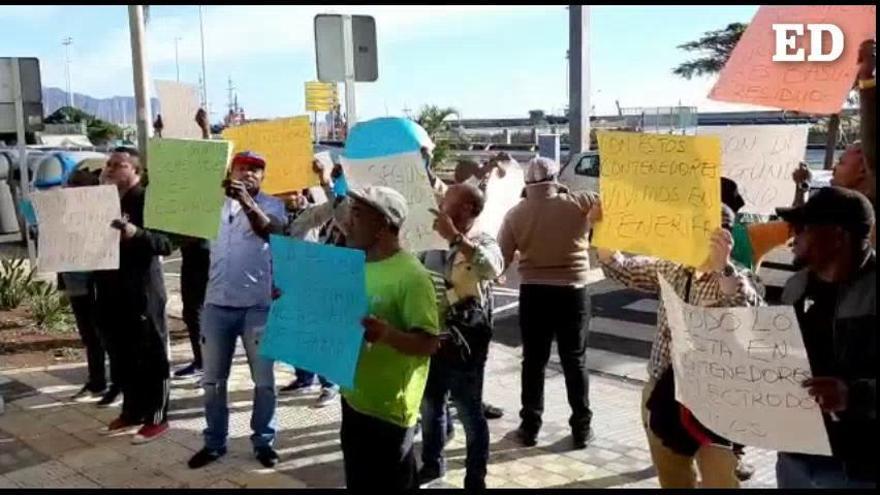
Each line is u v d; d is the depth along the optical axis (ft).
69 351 23.66
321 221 14.98
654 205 9.02
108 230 15.25
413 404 9.91
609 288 33.45
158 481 14.57
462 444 16.33
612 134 9.21
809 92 8.75
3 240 43.34
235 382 20.67
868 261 7.75
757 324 7.84
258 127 15.48
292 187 15.38
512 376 21.48
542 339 15.93
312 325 9.67
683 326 8.36
